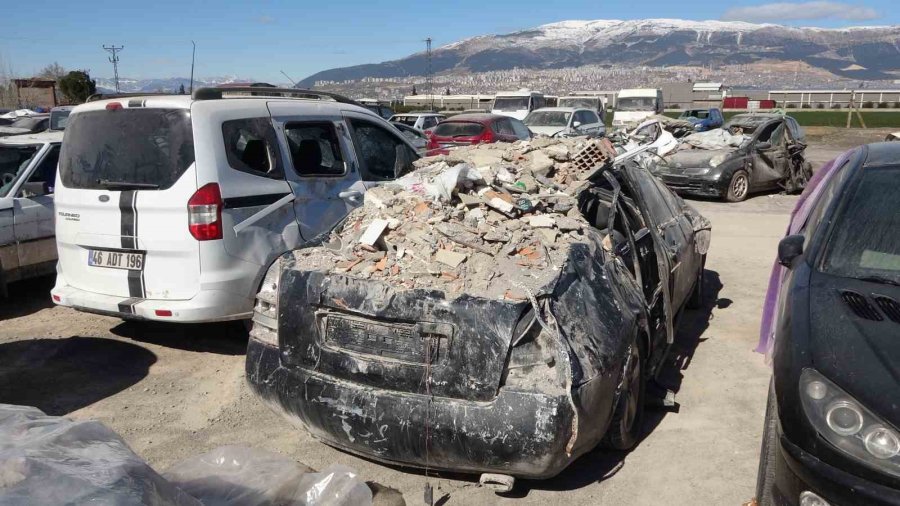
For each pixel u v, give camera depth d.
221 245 4.77
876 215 3.48
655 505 3.35
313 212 5.48
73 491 2.10
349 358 3.31
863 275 3.21
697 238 5.84
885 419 2.42
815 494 2.51
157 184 4.75
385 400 3.20
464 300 3.15
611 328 3.37
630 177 4.82
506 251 3.54
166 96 4.98
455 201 4.13
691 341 5.61
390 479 3.55
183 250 4.71
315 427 3.41
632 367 3.57
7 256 6.37
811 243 3.54
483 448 3.06
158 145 4.79
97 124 5.02
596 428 3.22
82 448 2.38
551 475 3.19
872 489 2.36
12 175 6.63
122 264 4.92
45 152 6.78
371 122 6.48
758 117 14.81
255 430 4.14
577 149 5.06
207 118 4.81
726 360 5.19
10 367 5.12
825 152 27.28
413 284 3.30
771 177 13.90
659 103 30.22
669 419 4.25
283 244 5.17
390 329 3.26
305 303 3.45
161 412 4.38
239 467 3.08
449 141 16.12
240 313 4.96
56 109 15.73
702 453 3.84
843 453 2.44
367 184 6.12
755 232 10.20
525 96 26.20
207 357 5.32
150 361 5.24
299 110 5.63
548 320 3.13
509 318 3.09
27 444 2.30
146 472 2.37
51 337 5.75
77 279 5.16
